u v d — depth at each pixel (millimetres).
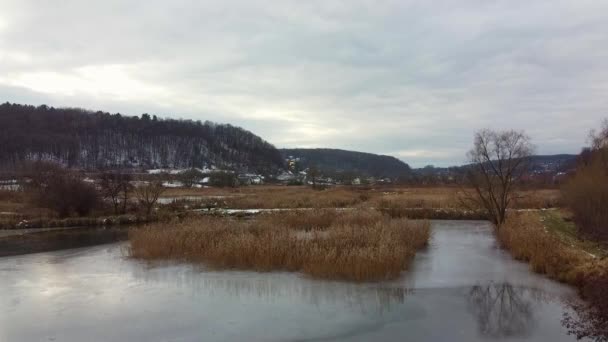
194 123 195500
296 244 20094
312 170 124000
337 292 16062
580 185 28625
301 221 30094
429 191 66438
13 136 118688
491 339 11812
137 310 14094
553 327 12633
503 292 16078
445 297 15547
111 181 46094
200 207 46750
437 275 18531
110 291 16250
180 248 22188
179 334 12133
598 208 24969
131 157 143125
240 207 47344
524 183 43219
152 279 17922
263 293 15922
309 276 18062
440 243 27016
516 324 12883
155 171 121688
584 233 25484
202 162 158250
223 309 14172
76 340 11711
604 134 41250
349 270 17766
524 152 32312
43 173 48312
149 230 25547
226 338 11867
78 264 21141
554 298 15289
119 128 162625
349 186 90812
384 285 16969
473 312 13961
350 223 28078
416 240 24875
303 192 66500
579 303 14531
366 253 17984
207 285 16953
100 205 42062
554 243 21016
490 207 33844
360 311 14055
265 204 48406
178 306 14461
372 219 28922
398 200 48094
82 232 32938
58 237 30500
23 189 54000
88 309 14219
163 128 177000
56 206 39125
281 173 174625
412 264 20578
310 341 11703
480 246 25859
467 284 17172
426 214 41000
